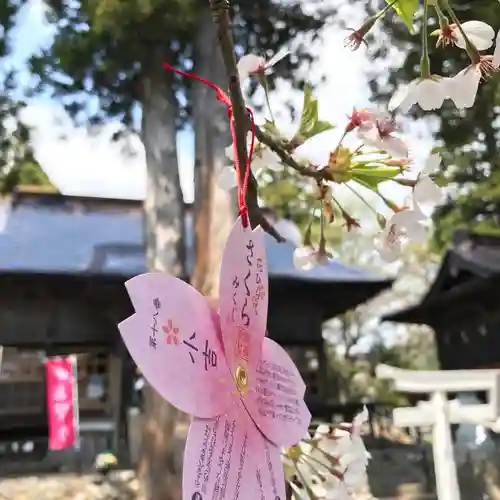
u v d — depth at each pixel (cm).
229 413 58
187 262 746
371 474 680
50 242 898
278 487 63
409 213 73
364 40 72
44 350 881
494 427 293
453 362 883
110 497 663
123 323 49
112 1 486
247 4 543
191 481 52
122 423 861
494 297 765
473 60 66
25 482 709
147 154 665
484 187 667
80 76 615
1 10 568
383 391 1196
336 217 90
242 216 64
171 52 605
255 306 65
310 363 954
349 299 930
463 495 512
